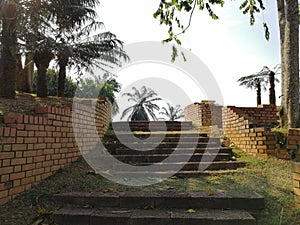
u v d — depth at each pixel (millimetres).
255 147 5230
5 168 3049
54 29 8711
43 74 8164
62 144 4414
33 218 2895
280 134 4957
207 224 2842
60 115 4359
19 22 5938
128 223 2910
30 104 5441
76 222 2953
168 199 3291
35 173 3609
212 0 4574
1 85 6086
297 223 2758
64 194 3393
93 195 3369
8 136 3107
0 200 2967
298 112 5156
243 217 2861
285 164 4551
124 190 3676
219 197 3252
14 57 6250
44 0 6574
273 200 3287
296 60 5219
